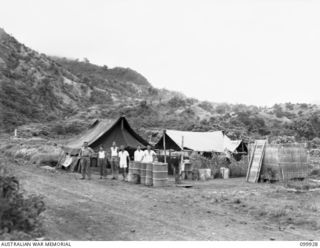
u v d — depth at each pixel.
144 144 28.33
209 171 24.33
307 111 110.56
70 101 132.62
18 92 112.00
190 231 9.70
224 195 15.74
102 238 8.57
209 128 67.38
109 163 25.44
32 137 65.00
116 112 97.94
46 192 13.74
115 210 11.73
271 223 11.12
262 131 77.88
